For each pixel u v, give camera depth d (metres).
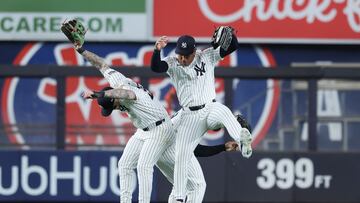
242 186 44.38
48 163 44.38
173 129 34.75
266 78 44.22
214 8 49.81
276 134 45.81
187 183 35.47
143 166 34.34
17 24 49.72
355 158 44.56
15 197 44.38
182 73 33.31
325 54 50.53
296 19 49.94
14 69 43.75
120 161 35.09
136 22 49.75
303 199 44.50
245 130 32.44
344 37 50.03
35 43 50.12
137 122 34.59
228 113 33.12
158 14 49.75
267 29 49.81
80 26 34.00
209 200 44.25
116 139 45.47
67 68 43.94
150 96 34.72
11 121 48.09
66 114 45.41
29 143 45.59
